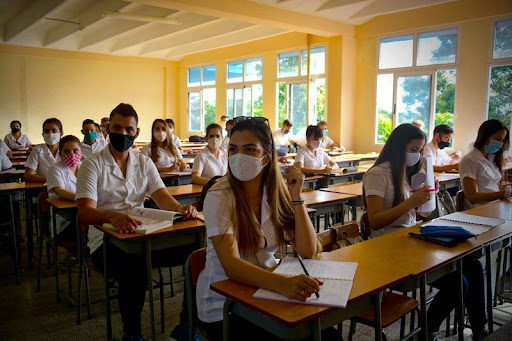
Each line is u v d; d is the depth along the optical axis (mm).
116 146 2549
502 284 3002
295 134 10594
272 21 7656
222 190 1644
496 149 3182
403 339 2004
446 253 1863
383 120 8859
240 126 1649
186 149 8984
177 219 2424
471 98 7512
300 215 1748
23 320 2807
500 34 7129
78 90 13336
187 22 9672
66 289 3344
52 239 3129
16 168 6465
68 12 9820
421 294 1807
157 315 2879
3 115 12312
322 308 1293
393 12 7949
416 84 8266
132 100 14188
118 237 2100
